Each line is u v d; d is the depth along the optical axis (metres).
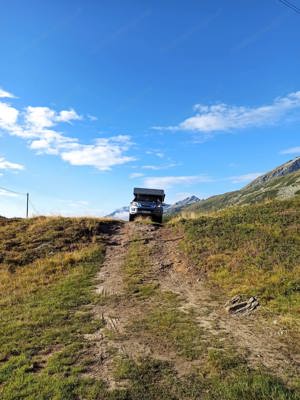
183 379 7.05
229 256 15.62
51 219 26.03
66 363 7.94
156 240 21.09
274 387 6.40
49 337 9.46
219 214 25.09
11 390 6.93
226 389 6.53
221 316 10.41
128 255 18.81
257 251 15.30
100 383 7.00
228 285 12.99
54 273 16.73
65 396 6.59
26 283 15.51
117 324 10.24
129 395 6.61
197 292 12.88
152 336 9.21
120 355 8.23
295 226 17.75
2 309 12.35
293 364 7.38
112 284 14.45
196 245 18.06
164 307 11.43
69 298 12.92
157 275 15.34
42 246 20.81
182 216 26.59
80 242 21.50
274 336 8.80
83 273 16.16
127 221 27.09
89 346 8.80
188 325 9.75
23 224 25.55
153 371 7.41
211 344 8.48
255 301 11.01
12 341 9.35
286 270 13.01
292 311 10.10
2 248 20.66
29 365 7.93
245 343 8.47
